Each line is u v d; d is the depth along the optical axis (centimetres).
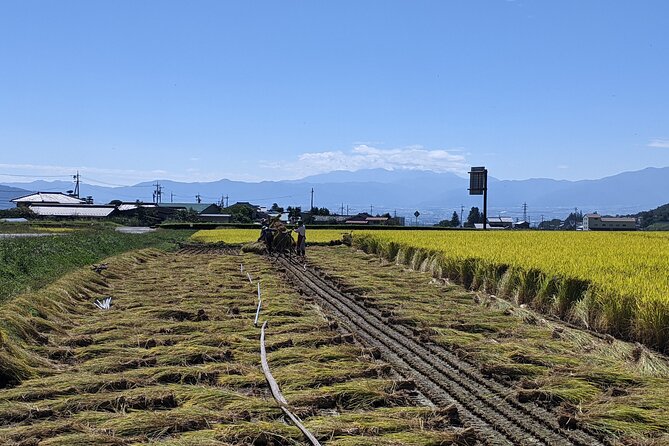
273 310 1384
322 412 748
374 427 671
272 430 652
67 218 8500
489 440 680
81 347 1056
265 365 920
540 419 734
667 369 908
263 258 2942
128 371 893
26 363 893
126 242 3494
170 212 10169
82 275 1759
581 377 864
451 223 12194
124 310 1452
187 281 1989
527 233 4356
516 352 995
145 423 668
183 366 926
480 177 6894
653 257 1844
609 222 9069
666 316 1041
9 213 8238
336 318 1366
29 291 1383
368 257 2989
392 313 1404
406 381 855
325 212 11831
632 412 710
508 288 1583
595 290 1260
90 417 696
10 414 704
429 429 688
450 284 1864
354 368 928
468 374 924
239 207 10081
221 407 741
